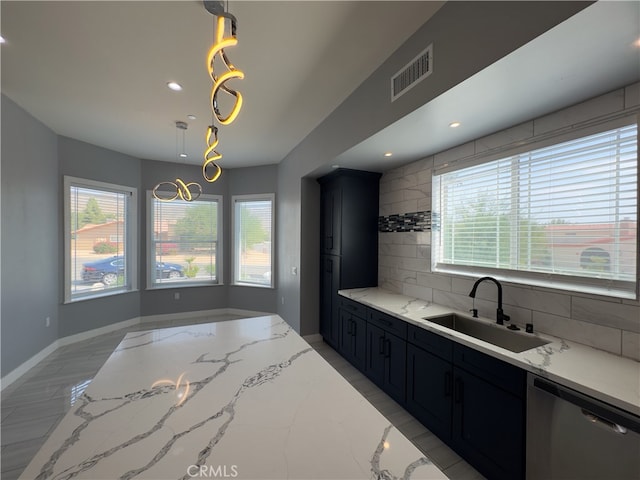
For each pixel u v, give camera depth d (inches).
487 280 83.6
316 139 123.9
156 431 31.9
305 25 65.1
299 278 150.2
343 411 36.0
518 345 72.0
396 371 91.9
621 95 57.7
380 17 62.6
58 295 137.4
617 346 57.9
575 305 64.7
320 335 153.6
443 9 59.5
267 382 43.3
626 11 37.8
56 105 106.8
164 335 64.4
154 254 183.3
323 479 25.4
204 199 194.7
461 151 93.1
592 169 63.4
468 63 54.1
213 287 197.5
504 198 82.7
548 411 51.1
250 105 104.2
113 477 25.7
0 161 100.2
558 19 40.9
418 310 94.4
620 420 41.9
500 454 59.6
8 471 66.9
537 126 72.3
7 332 104.0
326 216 143.9
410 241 116.2
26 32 68.1
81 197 148.9
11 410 89.8
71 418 34.0
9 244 104.9
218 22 38.9
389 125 77.0
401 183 121.2
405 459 28.0
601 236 62.3
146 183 178.5
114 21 64.8
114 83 90.9
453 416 71.2
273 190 188.1
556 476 50.1
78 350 135.0
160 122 121.0
